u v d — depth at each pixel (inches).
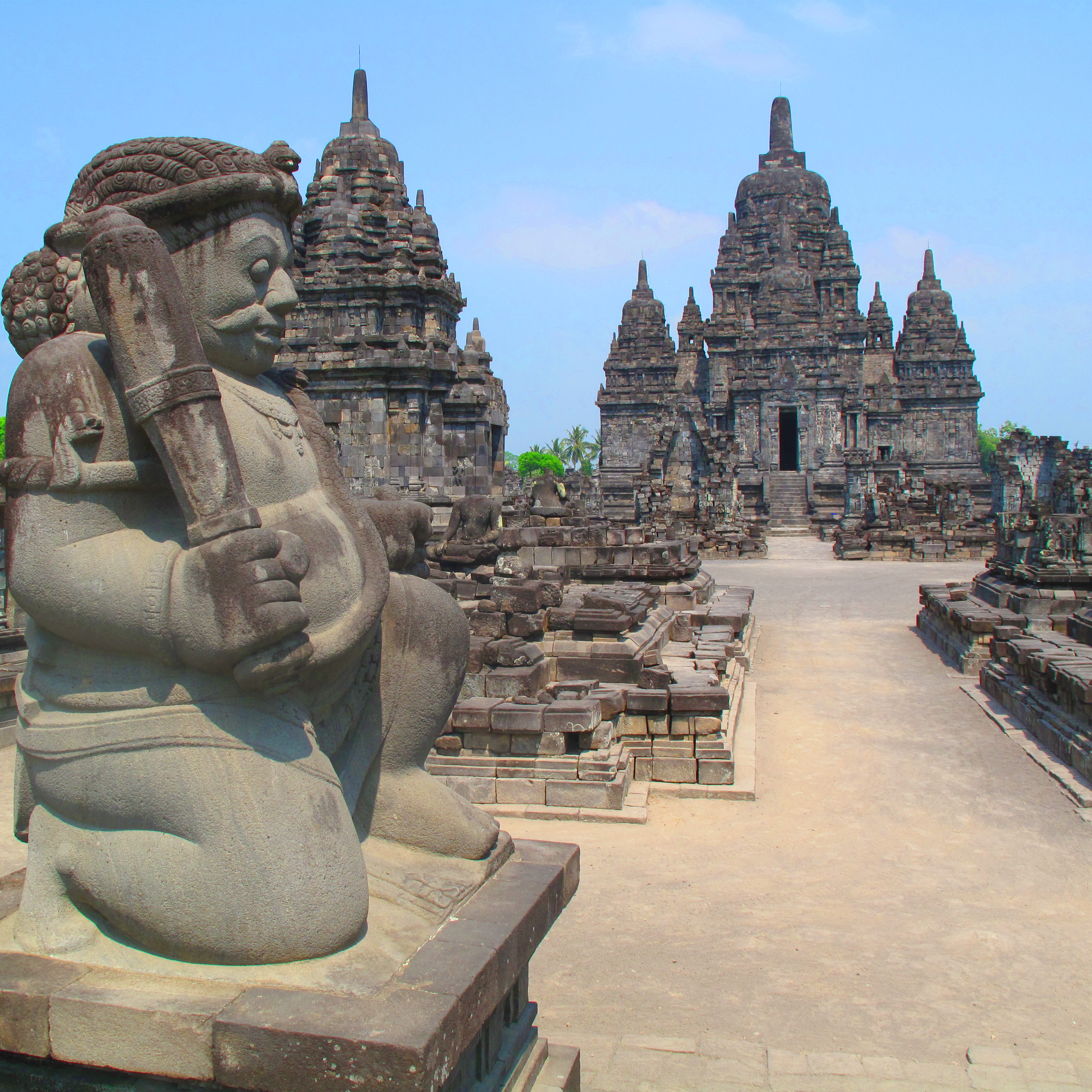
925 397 3339.1
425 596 183.2
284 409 170.9
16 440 148.8
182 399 140.9
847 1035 255.4
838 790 469.1
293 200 165.5
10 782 444.1
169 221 155.2
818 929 319.3
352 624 161.3
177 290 143.3
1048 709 554.6
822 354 2770.7
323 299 1343.5
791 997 275.3
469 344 1534.2
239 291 158.1
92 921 153.6
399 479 1330.0
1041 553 860.0
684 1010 267.6
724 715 534.0
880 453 3336.6
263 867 140.9
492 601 537.6
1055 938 314.0
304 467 170.4
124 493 149.9
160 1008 133.6
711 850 389.1
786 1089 229.8
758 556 1947.6
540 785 430.9
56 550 146.3
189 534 142.8
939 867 374.0
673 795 454.0
